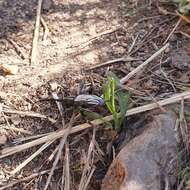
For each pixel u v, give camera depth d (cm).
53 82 29
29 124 28
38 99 28
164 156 25
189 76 29
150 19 32
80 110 27
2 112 28
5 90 29
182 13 32
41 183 26
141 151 25
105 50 30
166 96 28
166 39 31
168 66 29
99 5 33
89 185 26
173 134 26
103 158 26
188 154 26
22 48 31
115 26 31
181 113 27
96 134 27
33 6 33
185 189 25
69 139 27
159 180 24
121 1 33
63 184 26
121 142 27
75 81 29
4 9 32
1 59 30
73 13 32
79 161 26
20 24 32
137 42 31
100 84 29
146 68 29
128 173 24
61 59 30
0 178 26
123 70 29
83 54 30
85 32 31
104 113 27
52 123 27
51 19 32
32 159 27
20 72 29
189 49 30
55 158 26
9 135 27
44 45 31
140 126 27
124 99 27
